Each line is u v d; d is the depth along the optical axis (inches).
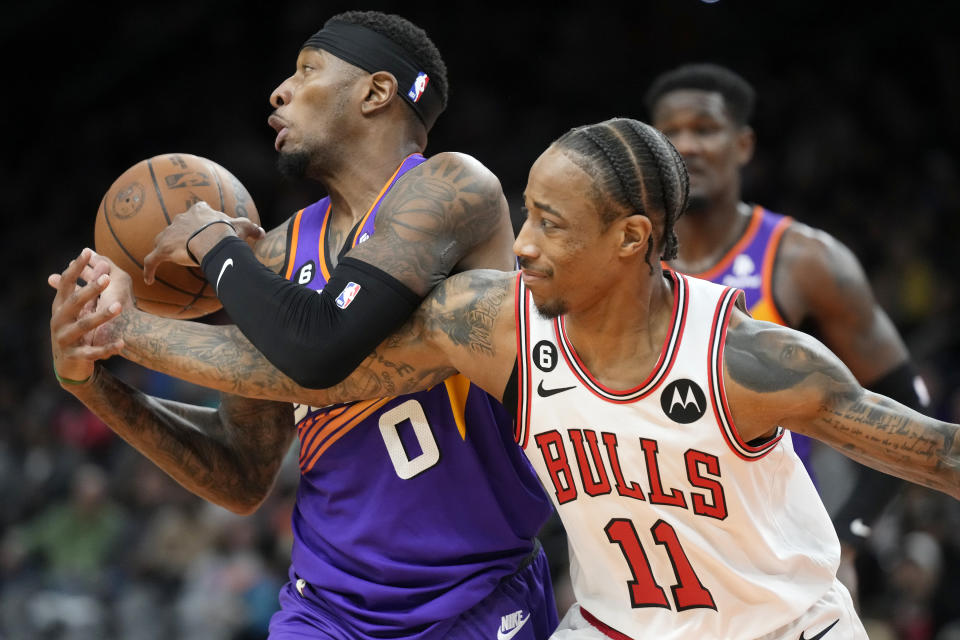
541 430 133.6
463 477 151.3
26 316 698.8
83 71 833.5
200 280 164.2
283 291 141.0
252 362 146.6
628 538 133.6
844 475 342.0
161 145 802.8
